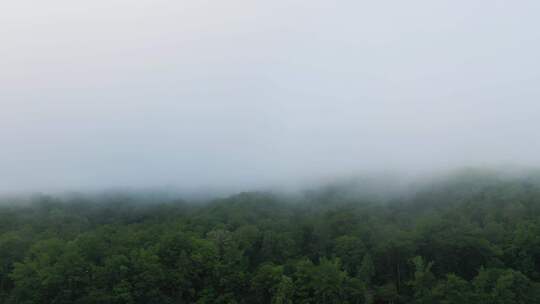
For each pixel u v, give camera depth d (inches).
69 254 2874.0
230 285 2974.9
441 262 3287.4
